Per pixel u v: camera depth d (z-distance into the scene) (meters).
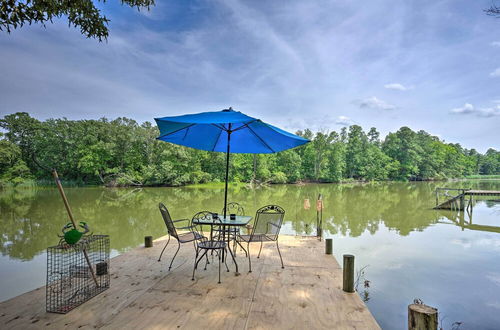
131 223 11.90
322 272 3.67
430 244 8.48
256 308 2.65
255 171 39.25
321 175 43.25
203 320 2.41
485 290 5.14
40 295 2.88
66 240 2.74
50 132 36.66
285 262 4.11
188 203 18.31
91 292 2.94
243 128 4.04
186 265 3.90
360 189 32.31
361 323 2.39
